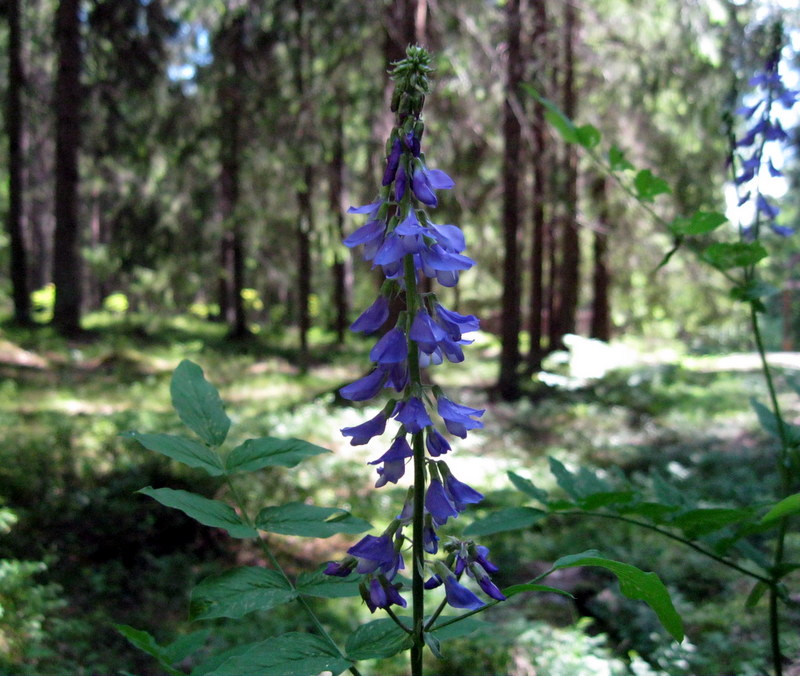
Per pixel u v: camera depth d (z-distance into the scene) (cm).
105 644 546
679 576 623
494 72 1332
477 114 1427
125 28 1794
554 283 2098
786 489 262
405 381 155
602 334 2084
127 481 788
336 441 1137
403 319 154
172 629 579
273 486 859
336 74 1395
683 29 1373
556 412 1433
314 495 866
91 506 725
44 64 2288
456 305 2366
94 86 1852
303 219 1786
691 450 1116
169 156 1945
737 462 1011
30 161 2445
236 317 2342
